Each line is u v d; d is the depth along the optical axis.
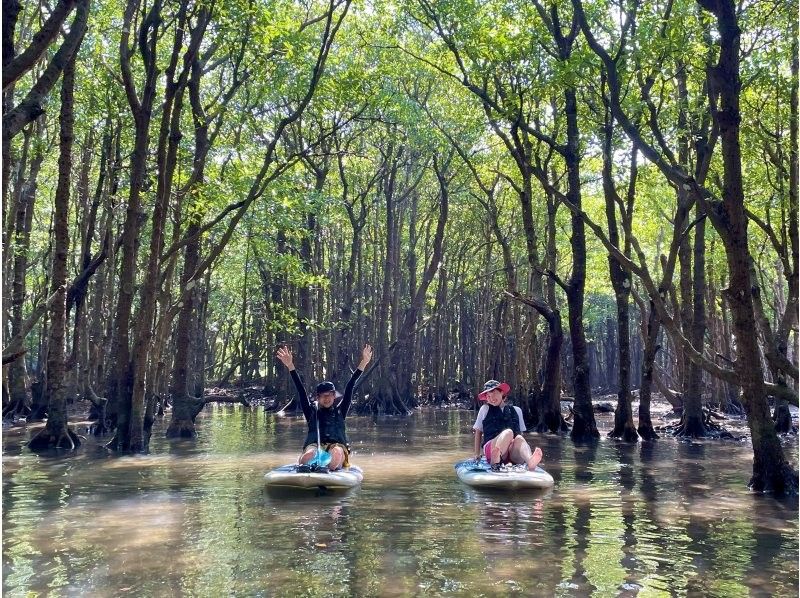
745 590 5.10
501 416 10.74
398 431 19.47
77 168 24.28
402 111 23.17
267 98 19.94
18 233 19.47
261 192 15.41
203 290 28.91
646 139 15.41
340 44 22.38
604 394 44.91
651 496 8.94
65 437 14.12
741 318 9.32
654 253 34.12
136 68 18.41
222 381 36.91
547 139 16.75
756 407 9.47
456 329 39.66
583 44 13.46
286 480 9.34
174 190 16.84
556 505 8.24
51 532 6.73
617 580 5.30
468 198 29.19
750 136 15.26
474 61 15.52
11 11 7.25
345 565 5.64
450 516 7.54
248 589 5.05
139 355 13.80
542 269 17.70
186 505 8.11
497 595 4.95
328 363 30.38
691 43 11.44
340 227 33.84
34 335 34.34
